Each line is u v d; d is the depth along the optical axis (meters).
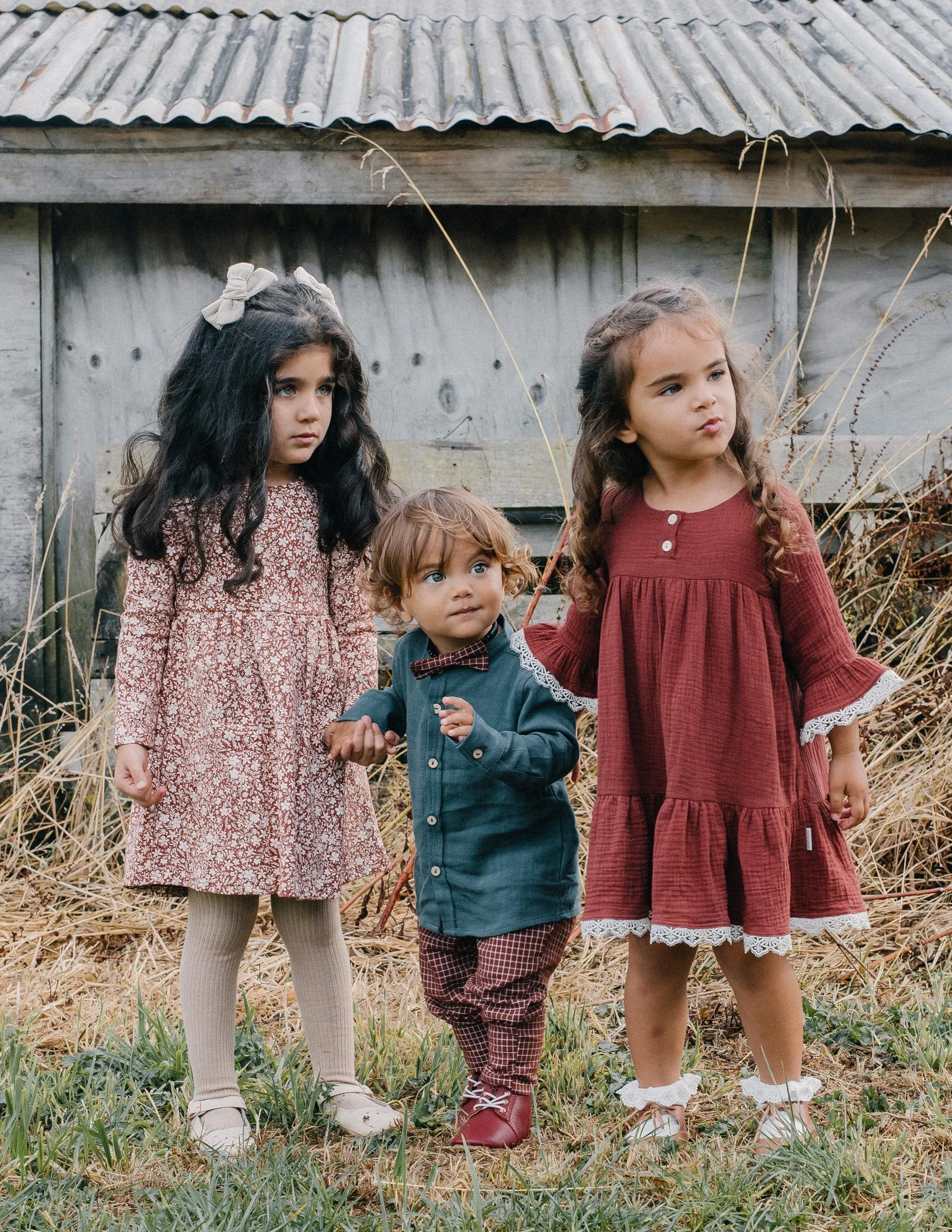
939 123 4.31
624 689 2.17
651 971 2.20
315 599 2.45
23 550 4.48
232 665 2.35
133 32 4.94
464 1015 2.34
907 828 3.60
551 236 4.57
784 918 2.04
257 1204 1.95
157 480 2.40
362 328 4.56
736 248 4.60
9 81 4.34
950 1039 2.51
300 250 4.53
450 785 2.31
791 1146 2.06
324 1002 2.40
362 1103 2.33
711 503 2.18
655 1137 2.16
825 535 4.34
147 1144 2.24
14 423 4.47
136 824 2.38
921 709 3.75
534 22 5.24
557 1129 2.28
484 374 4.58
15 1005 3.02
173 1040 2.62
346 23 5.14
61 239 4.49
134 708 2.35
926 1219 1.88
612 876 2.12
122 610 4.23
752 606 2.12
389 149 4.25
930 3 5.56
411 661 2.45
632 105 4.40
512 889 2.26
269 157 4.23
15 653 4.47
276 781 2.32
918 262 4.64
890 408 4.66
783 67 4.85
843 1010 2.77
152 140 4.19
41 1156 2.14
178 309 4.52
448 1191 2.05
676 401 2.08
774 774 2.09
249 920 2.41
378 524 2.51
